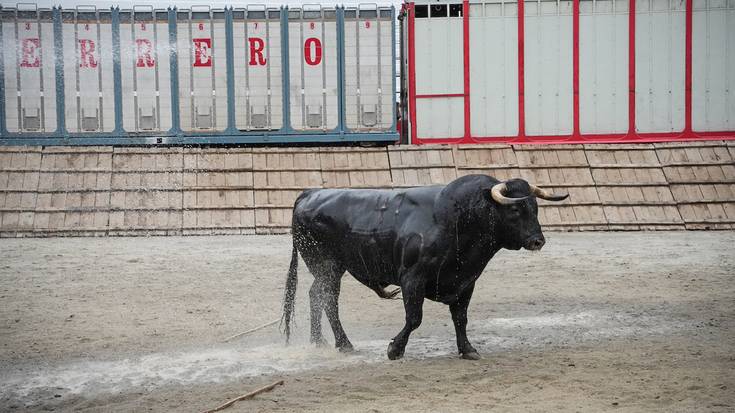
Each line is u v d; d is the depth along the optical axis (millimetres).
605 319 10953
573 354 8727
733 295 12820
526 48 27875
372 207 8758
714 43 27828
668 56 27891
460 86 27922
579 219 24469
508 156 26844
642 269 16000
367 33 27203
